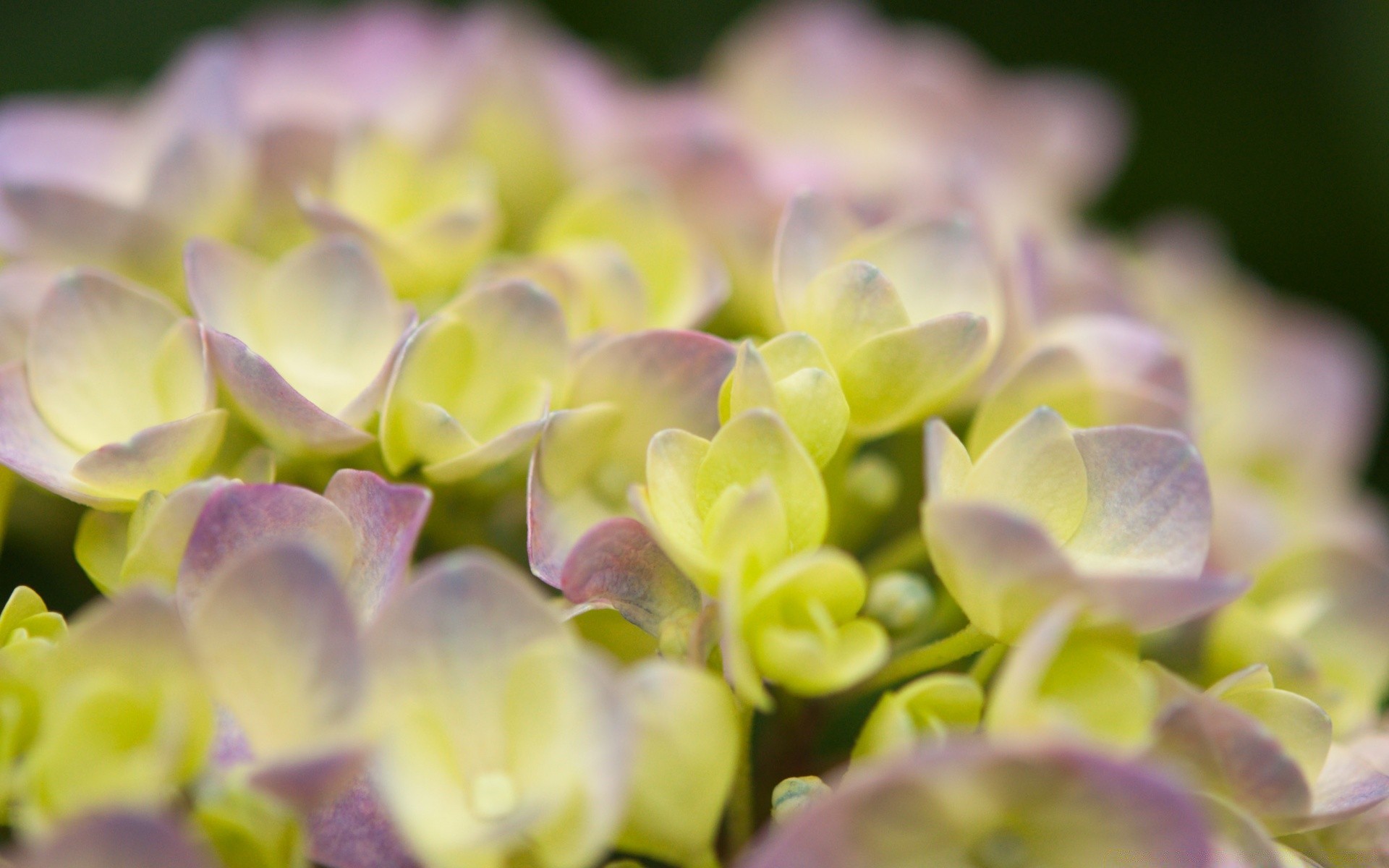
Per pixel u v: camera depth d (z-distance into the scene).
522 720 0.27
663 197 0.32
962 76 0.39
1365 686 0.31
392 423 0.29
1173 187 0.47
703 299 0.31
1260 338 0.38
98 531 0.29
